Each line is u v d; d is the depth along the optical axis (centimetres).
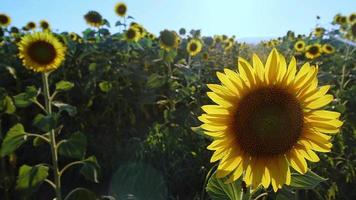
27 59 112
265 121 56
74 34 276
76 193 109
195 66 209
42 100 190
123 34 232
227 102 57
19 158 167
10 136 104
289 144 57
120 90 186
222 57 289
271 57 57
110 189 141
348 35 246
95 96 186
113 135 173
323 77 175
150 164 147
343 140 138
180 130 153
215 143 57
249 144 57
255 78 57
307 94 57
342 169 132
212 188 61
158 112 190
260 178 57
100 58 204
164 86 190
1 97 132
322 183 127
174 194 144
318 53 243
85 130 181
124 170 143
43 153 167
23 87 201
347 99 166
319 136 57
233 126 57
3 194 146
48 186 163
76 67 212
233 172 59
